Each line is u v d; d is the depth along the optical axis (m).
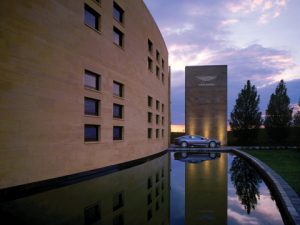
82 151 13.12
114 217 7.07
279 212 7.80
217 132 39.16
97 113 14.84
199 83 39.91
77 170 12.71
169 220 7.05
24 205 8.00
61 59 11.79
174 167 17.47
